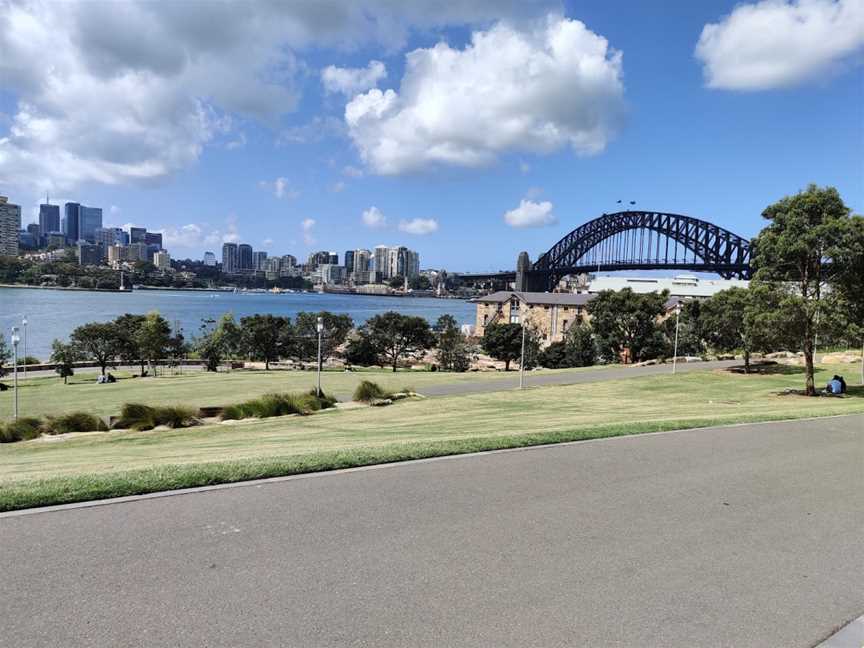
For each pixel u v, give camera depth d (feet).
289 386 125.80
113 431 63.36
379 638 12.57
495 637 12.78
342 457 28.19
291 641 12.31
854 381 109.40
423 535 18.66
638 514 21.61
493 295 438.40
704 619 14.01
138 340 226.99
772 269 85.61
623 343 208.33
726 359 171.01
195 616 13.21
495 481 25.36
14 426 61.67
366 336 267.80
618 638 12.99
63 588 14.32
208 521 19.26
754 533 20.04
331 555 16.84
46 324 415.23
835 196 80.64
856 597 15.43
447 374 158.10
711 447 34.94
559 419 58.59
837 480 27.63
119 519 19.25
